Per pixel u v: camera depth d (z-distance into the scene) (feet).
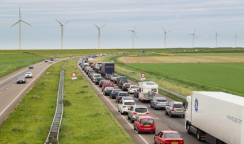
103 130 135.33
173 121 163.53
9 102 221.25
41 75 458.91
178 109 171.73
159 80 379.76
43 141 120.78
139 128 131.54
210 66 637.71
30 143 117.39
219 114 100.37
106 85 284.41
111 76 385.70
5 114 176.96
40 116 171.73
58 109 185.68
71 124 147.02
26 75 423.64
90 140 119.03
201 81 381.40
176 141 101.96
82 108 192.85
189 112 134.62
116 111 193.36
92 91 281.54
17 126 144.97
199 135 120.98
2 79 405.80
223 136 96.99
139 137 126.82
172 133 105.70
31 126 146.82
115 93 249.55
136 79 393.70
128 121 161.89
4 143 116.88
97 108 192.85
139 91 244.63
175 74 472.85
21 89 300.40
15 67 601.21
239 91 293.64
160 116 178.50
